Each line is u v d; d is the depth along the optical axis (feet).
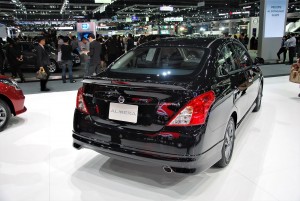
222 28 125.59
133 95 7.43
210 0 122.11
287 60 44.65
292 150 10.91
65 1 108.88
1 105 13.23
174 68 8.73
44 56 23.09
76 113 8.52
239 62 11.27
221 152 8.58
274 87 22.95
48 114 16.16
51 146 11.60
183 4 130.11
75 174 9.34
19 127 13.92
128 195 8.14
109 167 9.80
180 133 6.98
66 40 26.86
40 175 9.27
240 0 125.18
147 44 10.50
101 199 7.95
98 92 8.01
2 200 7.86
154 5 128.47
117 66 9.74
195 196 8.01
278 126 13.57
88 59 27.73
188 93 7.06
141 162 7.54
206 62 8.57
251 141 11.76
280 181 8.70
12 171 9.53
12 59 28.94
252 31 75.82
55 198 8.00
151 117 7.26
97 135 8.01
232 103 9.20
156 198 7.96
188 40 10.24
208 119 7.30
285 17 40.09
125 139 7.53
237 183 8.61
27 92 22.82
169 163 7.08
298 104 17.65
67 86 25.68
